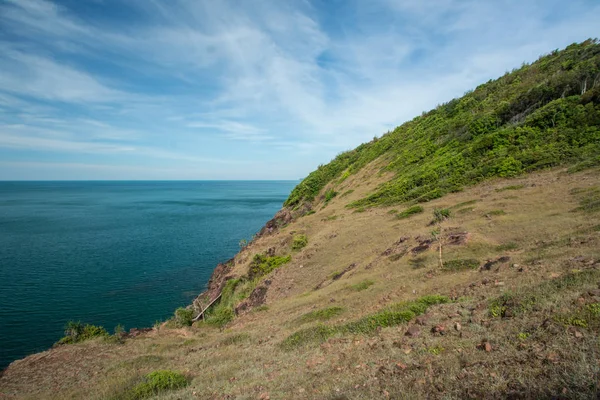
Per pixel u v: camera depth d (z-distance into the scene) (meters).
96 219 101.12
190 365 15.57
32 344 28.03
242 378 11.35
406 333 10.86
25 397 15.49
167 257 56.84
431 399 6.47
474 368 7.11
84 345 23.19
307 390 8.56
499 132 41.06
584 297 8.46
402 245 24.97
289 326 18.20
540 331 7.71
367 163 71.56
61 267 49.69
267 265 35.94
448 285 15.76
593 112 33.66
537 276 12.03
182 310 29.69
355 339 12.16
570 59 53.06
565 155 31.75
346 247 32.78
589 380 5.55
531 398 5.58
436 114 70.44
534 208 23.41
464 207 29.05
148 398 11.57
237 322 25.11
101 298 38.72
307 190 75.38
